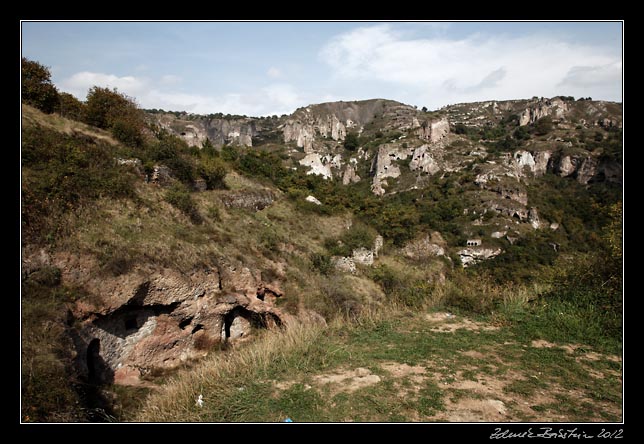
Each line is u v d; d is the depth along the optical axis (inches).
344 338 337.1
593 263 377.1
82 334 395.9
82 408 294.5
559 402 217.2
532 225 2298.2
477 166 3107.8
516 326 338.6
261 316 644.7
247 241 784.3
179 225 627.5
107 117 869.8
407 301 438.0
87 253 440.5
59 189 487.2
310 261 911.0
